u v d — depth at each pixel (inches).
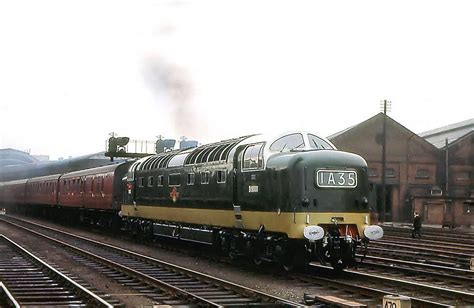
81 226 1512.1
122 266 621.6
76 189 1455.5
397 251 858.8
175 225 855.1
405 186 2130.9
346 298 467.2
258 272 622.2
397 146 2140.7
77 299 460.1
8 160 4293.8
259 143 635.5
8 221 1648.6
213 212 717.9
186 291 475.8
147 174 950.4
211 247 849.5
